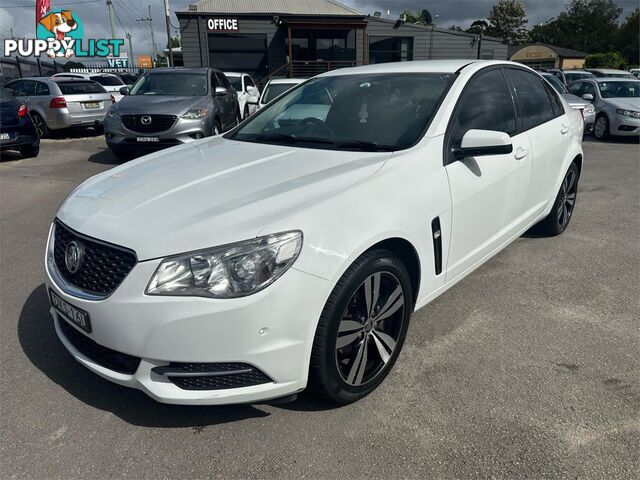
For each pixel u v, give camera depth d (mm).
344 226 2225
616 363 2807
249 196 2309
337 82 3658
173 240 2037
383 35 26500
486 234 3309
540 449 2188
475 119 3189
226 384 2127
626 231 5074
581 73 15961
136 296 2018
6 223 5570
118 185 2648
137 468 2121
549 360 2846
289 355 2115
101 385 2660
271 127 3500
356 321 2363
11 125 9180
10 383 2670
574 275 4004
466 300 3590
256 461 2150
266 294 2006
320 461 2146
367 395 2555
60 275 2375
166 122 8352
